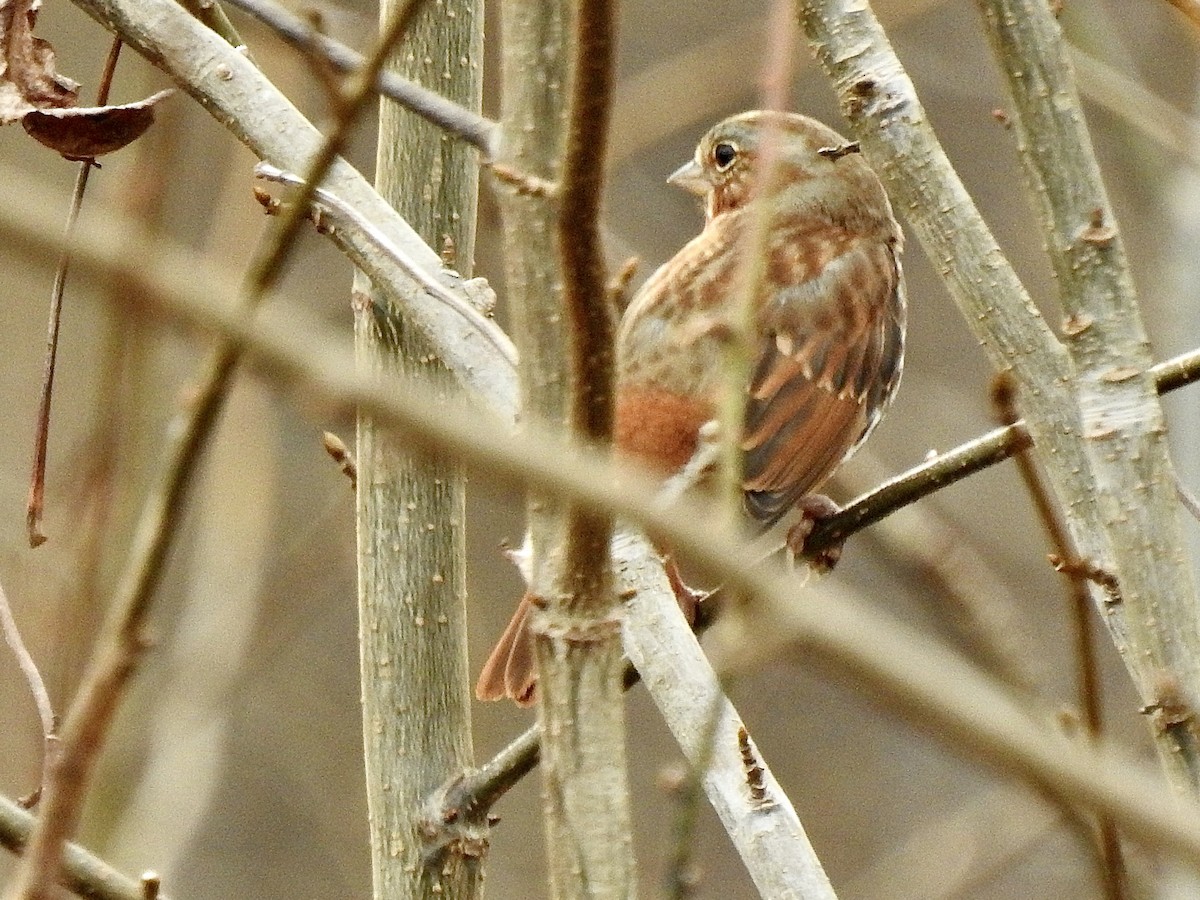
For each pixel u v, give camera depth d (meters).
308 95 11.70
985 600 12.79
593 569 4.82
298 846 17.77
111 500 10.42
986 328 6.92
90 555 9.95
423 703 7.96
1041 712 9.15
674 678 6.52
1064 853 16.75
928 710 3.61
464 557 8.15
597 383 4.66
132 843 12.43
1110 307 6.43
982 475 17.81
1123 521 6.39
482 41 8.29
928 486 8.50
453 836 7.85
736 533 4.85
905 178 7.00
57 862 4.03
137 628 4.05
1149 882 10.38
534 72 4.97
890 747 18.62
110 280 3.49
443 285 6.80
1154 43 17.14
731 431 4.95
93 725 4.04
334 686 18.36
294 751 17.78
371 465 8.03
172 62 7.29
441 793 7.89
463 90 8.20
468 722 8.09
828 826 18.19
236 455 13.30
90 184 14.41
